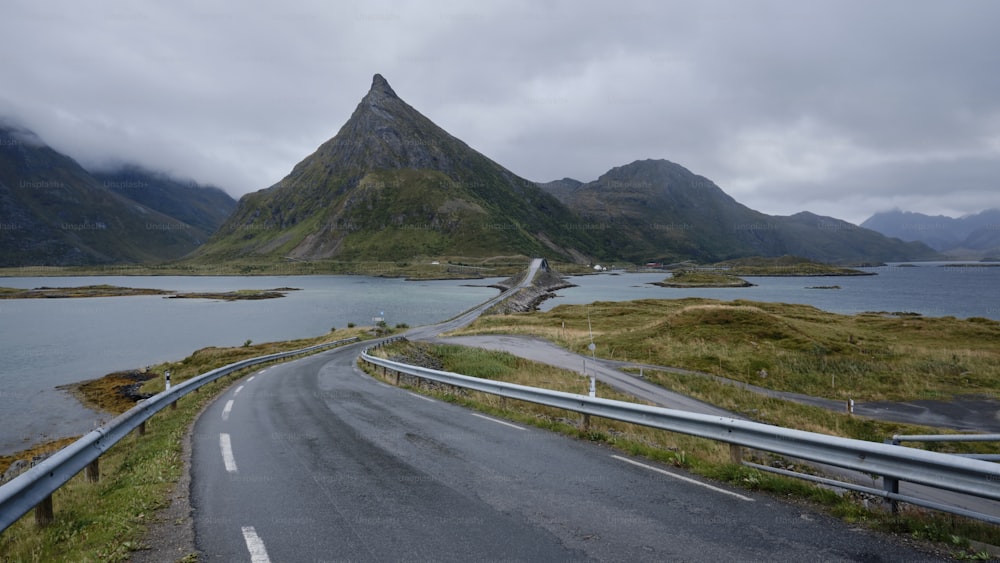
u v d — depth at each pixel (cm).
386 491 697
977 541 511
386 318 9600
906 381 2878
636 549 500
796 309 7531
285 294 16488
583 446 941
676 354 3678
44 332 7881
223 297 15062
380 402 1542
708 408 2192
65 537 593
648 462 827
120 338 7262
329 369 2841
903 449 568
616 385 2641
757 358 3469
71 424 2955
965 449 1717
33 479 593
